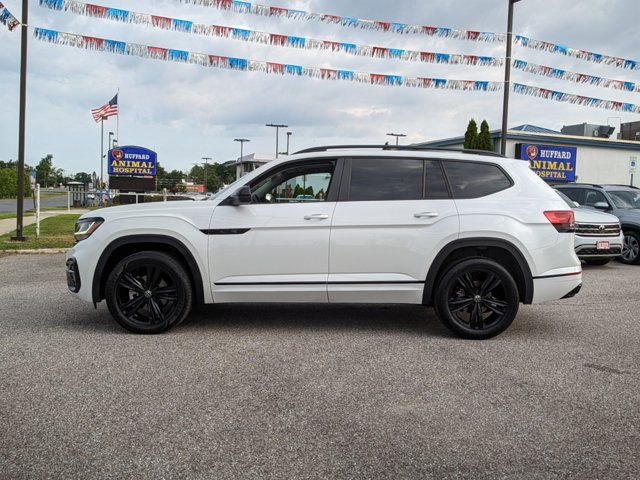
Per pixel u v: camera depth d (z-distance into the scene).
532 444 3.07
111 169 25.11
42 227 18.28
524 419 3.40
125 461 2.84
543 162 27.41
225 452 2.95
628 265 11.47
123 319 5.33
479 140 26.28
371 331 5.57
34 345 4.94
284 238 5.27
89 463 2.81
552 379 4.14
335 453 2.95
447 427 3.28
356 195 5.37
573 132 36.66
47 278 8.95
